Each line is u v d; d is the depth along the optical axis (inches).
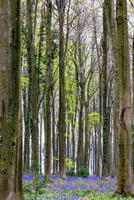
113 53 776.3
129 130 601.6
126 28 613.6
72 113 1734.7
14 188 379.9
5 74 377.4
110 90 1317.7
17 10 383.6
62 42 1022.4
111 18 784.9
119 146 599.5
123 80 607.8
